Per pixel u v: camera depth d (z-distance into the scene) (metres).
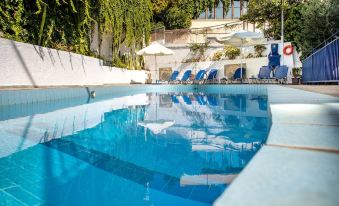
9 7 8.19
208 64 18.38
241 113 6.51
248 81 16.11
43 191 2.07
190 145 3.53
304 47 14.30
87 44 12.59
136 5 16.27
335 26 12.88
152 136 4.09
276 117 2.13
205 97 11.18
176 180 2.30
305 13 13.90
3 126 4.72
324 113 2.37
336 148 1.18
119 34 14.89
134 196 1.99
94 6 11.73
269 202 0.68
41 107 7.13
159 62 20.50
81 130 4.57
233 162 2.81
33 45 8.52
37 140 3.79
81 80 11.60
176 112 6.86
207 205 1.86
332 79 8.60
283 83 13.88
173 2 23.89
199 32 20.64
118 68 15.83
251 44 15.88
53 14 9.69
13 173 2.46
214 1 24.67
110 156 3.04
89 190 2.08
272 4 17.53
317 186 0.77
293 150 1.16
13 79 7.70
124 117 6.05
